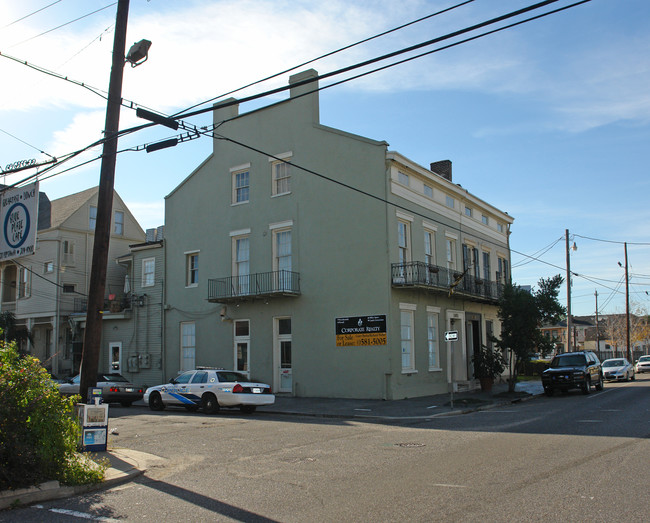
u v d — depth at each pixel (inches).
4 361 329.4
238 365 1037.2
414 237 968.9
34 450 316.2
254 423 636.1
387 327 868.6
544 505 268.1
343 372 902.4
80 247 1429.6
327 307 931.3
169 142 534.9
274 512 273.7
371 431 555.8
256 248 1032.2
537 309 1002.1
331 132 961.5
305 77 999.0
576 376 981.8
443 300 1051.3
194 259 1146.7
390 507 273.6
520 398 919.0
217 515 272.5
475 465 366.0
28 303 1434.5
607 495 283.3
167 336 1157.1
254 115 1064.2
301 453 432.8
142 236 1574.8
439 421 639.8
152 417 714.8
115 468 377.1
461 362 1104.2
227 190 1090.7
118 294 1341.0
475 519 249.8
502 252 1396.4
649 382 1337.4
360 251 908.6
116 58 514.9
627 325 1936.5
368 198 912.9
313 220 965.2
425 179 1024.2
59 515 279.3
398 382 880.3
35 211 501.7
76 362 1332.4
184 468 391.2
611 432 495.8
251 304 1021.8
